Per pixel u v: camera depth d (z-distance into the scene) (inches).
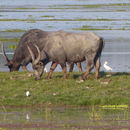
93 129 1681.8
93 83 2337.6
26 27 6889.8
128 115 1914.4
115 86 2295.8
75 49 2445.9
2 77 2484.0
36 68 2434.8
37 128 1690.5
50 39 2492.6
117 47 4596.5
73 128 1694.1
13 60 3024.1
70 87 2287.2
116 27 6801.2
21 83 2363.4
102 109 2033.7
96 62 2465.6
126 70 3376.0
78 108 2046.0
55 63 2501.2
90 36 2439.7
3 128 1683.1
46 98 2127.2
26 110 2003.0
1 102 2105.1
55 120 1819.6
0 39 5251.0
